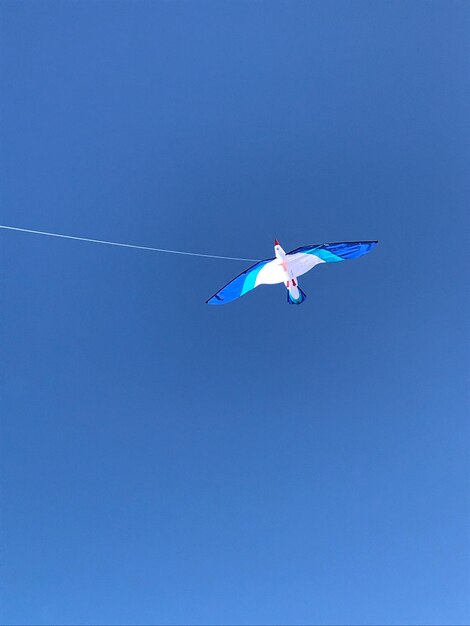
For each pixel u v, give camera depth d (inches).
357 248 134.6
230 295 137.3
